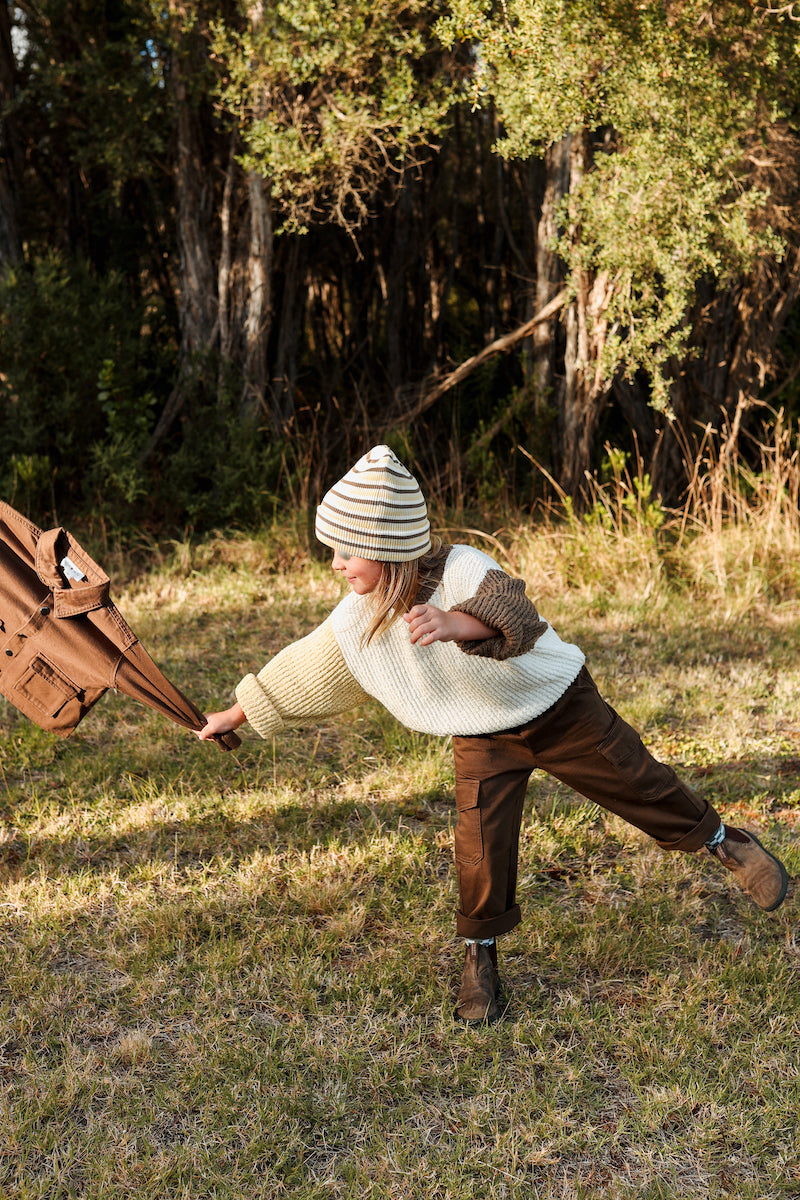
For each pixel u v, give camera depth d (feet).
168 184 35.99
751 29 21.56
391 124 24.54
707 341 30.17
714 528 25.91
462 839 9.30
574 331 28.12
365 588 8.52
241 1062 9.13
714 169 22.62
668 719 17.42
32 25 31.14
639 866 12.52
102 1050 9.40
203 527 29.07
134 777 14.96
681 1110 8.73
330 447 31.96
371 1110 8.74
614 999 10.19
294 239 31.30
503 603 7.91
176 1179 7.98
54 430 29.01
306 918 11.38
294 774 15.12
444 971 10.58
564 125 22.43
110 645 9.50
